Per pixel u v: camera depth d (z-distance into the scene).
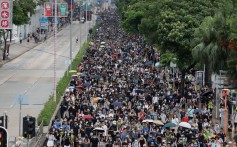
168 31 140.62
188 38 137.00
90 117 92.31
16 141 84.94
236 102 108.31
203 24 117.69
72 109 101.44
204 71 134.75
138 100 110.88
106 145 80.44
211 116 105.31
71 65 159.00
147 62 172.62
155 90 125.44
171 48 140.50
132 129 85.69
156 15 159.38
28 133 63.91
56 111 111.06
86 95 115.50
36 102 127.31
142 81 137.12
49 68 185.62
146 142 82.62
